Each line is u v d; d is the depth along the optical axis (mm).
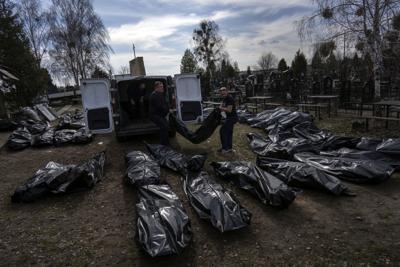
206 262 2834
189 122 7949
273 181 4023
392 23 8438
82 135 8500
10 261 2980
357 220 3473
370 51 8922
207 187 4016
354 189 4324
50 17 29734
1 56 15438
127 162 5512
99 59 32500
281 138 6758
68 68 31641
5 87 14336
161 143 6895
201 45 32625
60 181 4605
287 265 2744
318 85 15531
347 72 14852
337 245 3004
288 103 15617
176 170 5348
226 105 6328
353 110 12117
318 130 7332
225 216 3229
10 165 6633
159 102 6738
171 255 2912
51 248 3195
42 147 8344
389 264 2674
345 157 5250
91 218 3861
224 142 6555
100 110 7562
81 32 30297
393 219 3449
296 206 3887
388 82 12469
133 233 3439
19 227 3689
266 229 3367
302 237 3180
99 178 5211
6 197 4699
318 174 4273
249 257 2883
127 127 7984
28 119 12516
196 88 7953
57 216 3957
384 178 4344
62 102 28578
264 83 21562
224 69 33906
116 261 2920
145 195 3814
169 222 2973
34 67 17531
